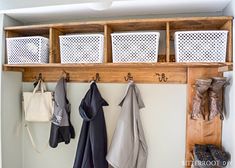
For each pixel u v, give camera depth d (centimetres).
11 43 149
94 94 151
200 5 135
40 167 177
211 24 135
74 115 170
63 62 141
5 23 154
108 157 144
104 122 155
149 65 132
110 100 164
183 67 151
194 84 143
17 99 171
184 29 148
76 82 169
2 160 154
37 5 133
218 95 129
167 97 155
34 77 175
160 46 154
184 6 137
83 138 151
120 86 162
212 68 143
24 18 162
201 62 124
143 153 149
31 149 178
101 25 141
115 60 134
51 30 145
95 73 165
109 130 164
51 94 165
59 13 151
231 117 121
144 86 158
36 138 178
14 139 168
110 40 146
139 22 132
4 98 156
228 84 125
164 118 156
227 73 131
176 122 155
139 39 131
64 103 158
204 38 124
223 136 137
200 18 123
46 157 176
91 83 157
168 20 127
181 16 152
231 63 120
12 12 148
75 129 171
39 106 164
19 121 174
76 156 152
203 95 131
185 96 153
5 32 153
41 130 177
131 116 147
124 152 142
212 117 128
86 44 137
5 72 157
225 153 127
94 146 145
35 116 164
